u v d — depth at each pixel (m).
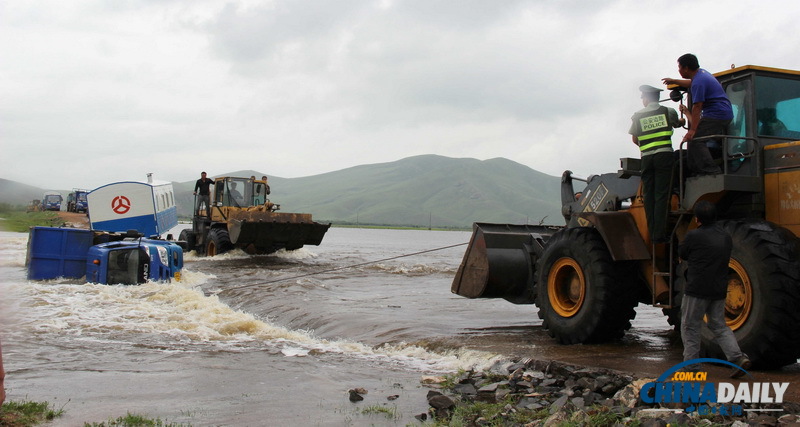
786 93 7.37
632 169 8.39
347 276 21.08
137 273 15.68
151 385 6.71
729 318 6.80
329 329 11.09
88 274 16.28
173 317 11.63
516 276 10.08
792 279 6.17
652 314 13.12
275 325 12.12
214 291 16.56
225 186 29.00
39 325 10.46
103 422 5.29
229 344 9.49
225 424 5.36
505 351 8.10
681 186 7.40
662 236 7.59
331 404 6.09
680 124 7.73
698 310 6.03
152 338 9.77
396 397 6.35
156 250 16.11
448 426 5.33
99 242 17.70
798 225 6.54
